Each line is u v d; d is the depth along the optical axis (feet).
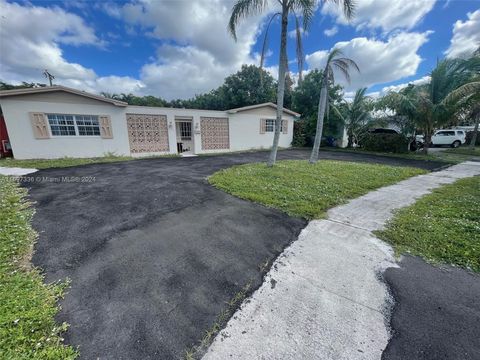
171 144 42.63
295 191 17.39
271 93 85.71
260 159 37.01
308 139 63.57
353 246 9.94
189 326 5.85
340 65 27.89
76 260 8.58
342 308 6.49
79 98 33.32
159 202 15.15
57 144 32.89
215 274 7.98
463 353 5.13
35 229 10.98
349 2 23.32
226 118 48.24
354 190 18.20
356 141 56.95
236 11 24.04
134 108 38.04
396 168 28.55
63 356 4.93
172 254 9.14
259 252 9.42
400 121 49.24
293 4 23.08
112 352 5.10
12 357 4.79
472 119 62.59
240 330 5.76
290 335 5.61
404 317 6.17
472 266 8.45
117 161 33.68
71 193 16.98
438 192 18.07
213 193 17.26
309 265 8.56
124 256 8.92
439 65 40.11
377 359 5.01
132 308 6.38
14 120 29.81
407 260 8.92
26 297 6.53
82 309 6.28
